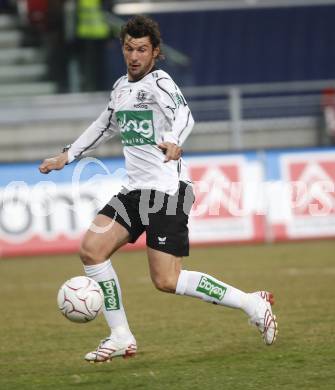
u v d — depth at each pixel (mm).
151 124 21359
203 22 71875
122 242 21859
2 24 74500
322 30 73000
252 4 72812
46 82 70750
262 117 58812
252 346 23828
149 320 29062
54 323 29375
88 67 68750
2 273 43469
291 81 71375
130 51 21156
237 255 46844
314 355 22188
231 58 71062
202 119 57969
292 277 38125
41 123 60688
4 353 24359
